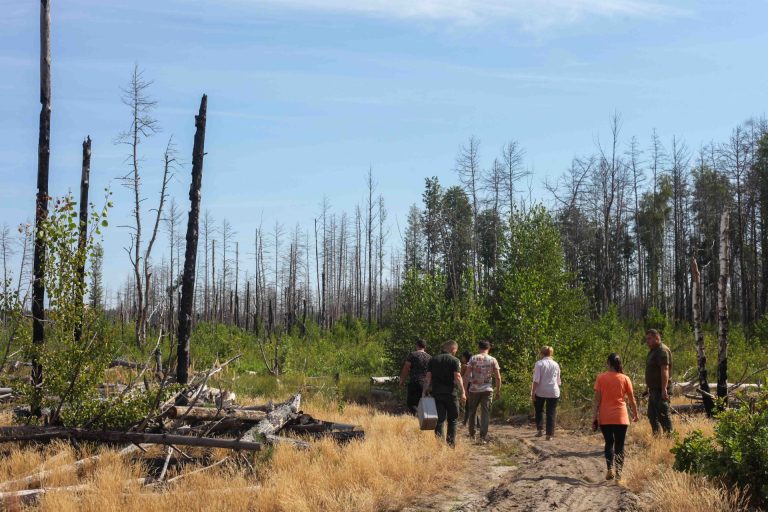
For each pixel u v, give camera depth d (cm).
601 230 5400
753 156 4950
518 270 2239
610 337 2397
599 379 1035
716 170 5344
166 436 1046
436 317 2292
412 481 979
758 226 5353
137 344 2377
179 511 821
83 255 1191
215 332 3462
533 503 852
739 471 854
